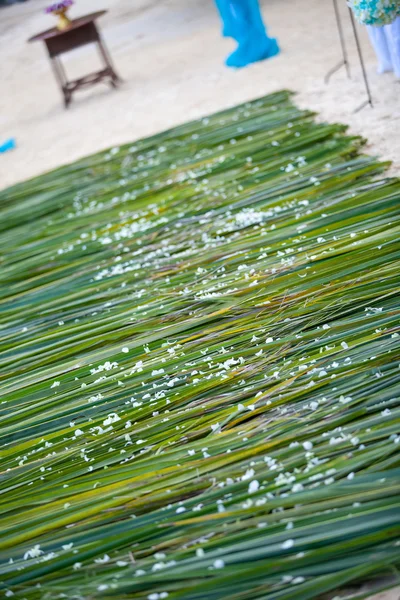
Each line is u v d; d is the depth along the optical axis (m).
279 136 5.56
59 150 8.00
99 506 2.53
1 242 5.62
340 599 2.06
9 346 4.01
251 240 4.11
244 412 2.79
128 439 2.88
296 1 10.64
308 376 2.85
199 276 4.00
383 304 3.17
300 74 7.30
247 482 2.43
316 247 3.75
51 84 11.38
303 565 2.11
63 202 6.04
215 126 6.41
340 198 4.21
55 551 2.45
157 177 5.82
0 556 2.49
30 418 3.26
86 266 4.70
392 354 2.78
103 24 13.92
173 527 2.36
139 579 2.20
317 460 2.43
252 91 7.35
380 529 2.12
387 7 4.45
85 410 3.17
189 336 3.44
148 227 4.90
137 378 3.27
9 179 7.57
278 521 2.24
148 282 4.17
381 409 2.57
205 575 2.16
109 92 9.70
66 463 2.88
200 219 4.72
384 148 4.84
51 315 4.20
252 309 3.46
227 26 8.32
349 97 6.09
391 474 2.27
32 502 2.69
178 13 12.88
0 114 10.73
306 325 3.19
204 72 8.81
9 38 15.73
